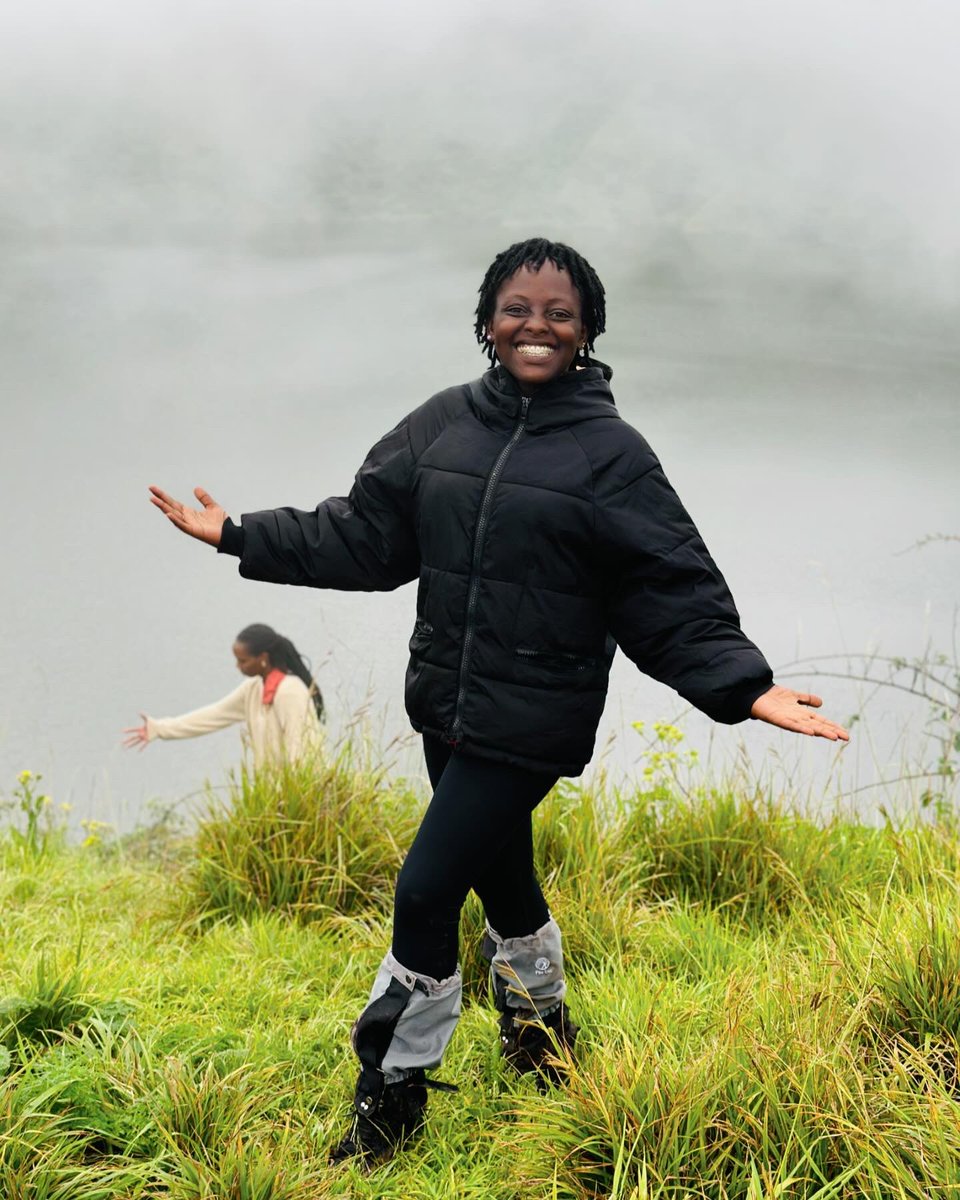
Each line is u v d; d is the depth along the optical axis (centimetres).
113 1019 370
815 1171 295
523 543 311
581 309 324
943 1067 337
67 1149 306
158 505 347
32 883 543
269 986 420
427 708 324
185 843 601
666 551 310
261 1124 328
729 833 509
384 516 343
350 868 501
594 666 321
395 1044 324
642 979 400
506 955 353
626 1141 303
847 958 382
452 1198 313
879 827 573
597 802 541
